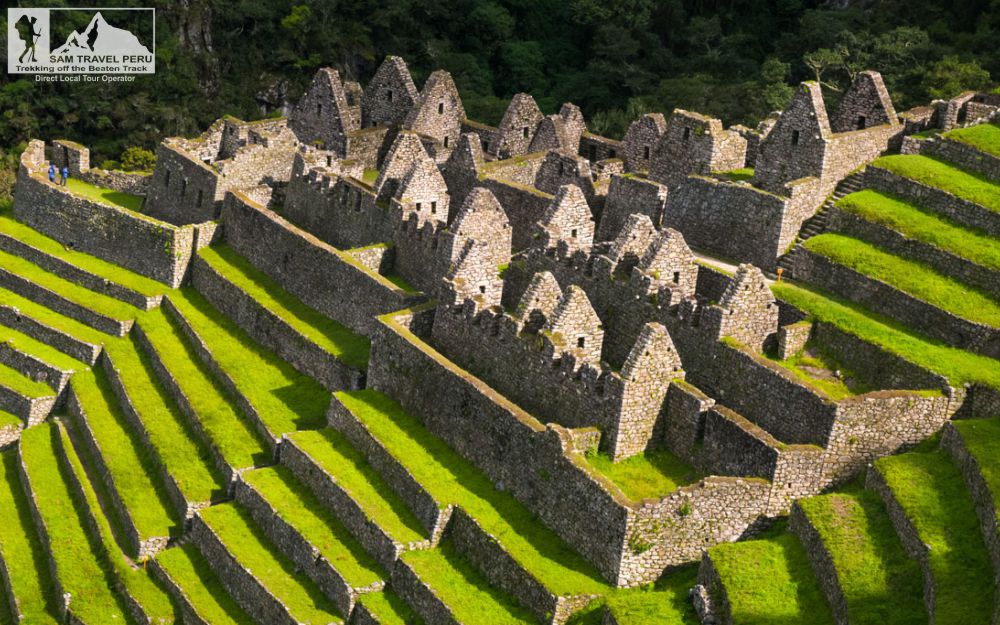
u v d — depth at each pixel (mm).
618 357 108188
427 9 181750
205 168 138750
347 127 145625
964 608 81375
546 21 180500
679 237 107625
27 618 109000
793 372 98562
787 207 113812
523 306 105938
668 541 92000
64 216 143375
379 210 125875
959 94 130250
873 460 95188
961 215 109188
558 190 121125
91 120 172875
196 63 179375
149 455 117625
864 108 121750
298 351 120875
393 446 104750
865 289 106625
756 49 172500
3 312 137250
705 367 102500
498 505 98750
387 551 98500
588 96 169375
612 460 98500
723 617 86938
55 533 113875
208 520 107062
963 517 87938
